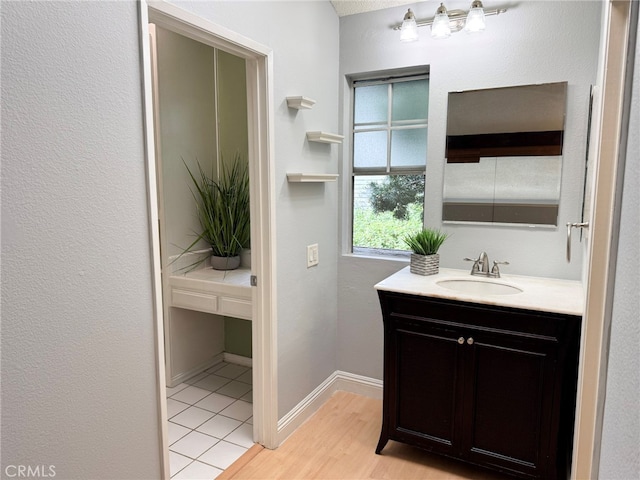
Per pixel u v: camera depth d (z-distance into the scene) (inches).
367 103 110.9
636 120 29.3
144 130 56.4
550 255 91.1
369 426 100.9
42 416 47.1
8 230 42.9
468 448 82.0
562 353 72.6
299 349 99.2
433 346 83.3
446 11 89.8
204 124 122.2
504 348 77.0
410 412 87.0
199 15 65.6
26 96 43.6
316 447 93.1
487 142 94.4
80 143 49.0
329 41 102.9
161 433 61.6
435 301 81.2
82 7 48.3
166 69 110.1
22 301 44.6
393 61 102.4
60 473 49.3
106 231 52.5
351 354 115.1
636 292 25.9
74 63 47.8
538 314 72.8
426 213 102.5
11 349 43.9
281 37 85.0
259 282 87.9
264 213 85.4
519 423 77.5
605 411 35.9
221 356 135.1
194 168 120.3
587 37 83.7
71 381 49.7
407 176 108.5
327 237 107.6
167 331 117.1
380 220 113.2
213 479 82.4
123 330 55.5
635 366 25.0
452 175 98.6
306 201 97.6
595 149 57.0
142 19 55.0
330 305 111.7
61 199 47.4
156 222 58.8
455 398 82.3
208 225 120.3
